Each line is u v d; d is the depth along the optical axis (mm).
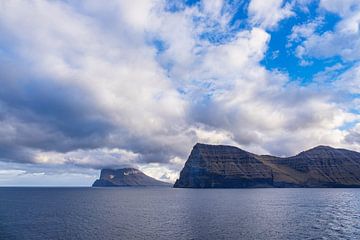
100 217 112562
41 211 137000
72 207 159375
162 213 125938
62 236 74375
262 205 165750
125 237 73000
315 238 70938
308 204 172500
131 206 164875
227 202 190625
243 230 81375
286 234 75625
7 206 164375
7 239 71438
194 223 94688
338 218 106375
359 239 69812
